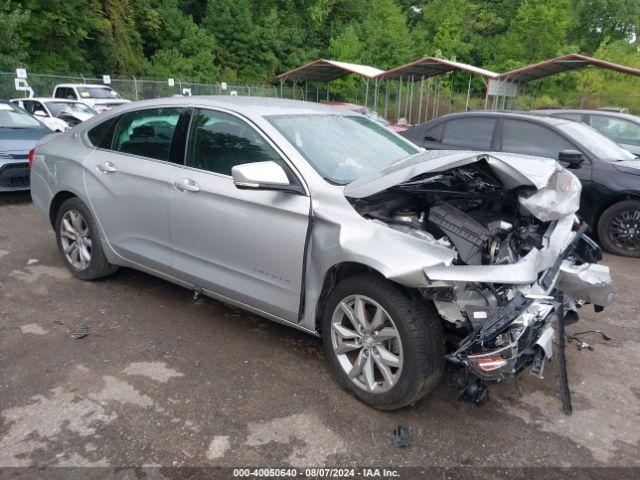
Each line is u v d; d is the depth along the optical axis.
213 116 3.84
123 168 4.27
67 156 4.75
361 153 3.73
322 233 3.16
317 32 42.91
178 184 3.86
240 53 37.34
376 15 45.47
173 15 35.38
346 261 3.01
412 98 26.30
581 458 2.78
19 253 5.68
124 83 27.95
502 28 51.69
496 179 3.13
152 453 2.72
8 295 4.58
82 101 18.62
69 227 4.89
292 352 3.76
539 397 3.32
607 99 29.08
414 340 2.83
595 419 3.12
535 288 2.89
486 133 7.43
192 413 3.04
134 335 3.94
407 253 2.80
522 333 2.65
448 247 2.99
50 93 24.64
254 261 3.51
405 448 2.81
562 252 3.23
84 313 4.28
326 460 2.71
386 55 41.81
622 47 42.09
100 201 4.46
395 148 4.06
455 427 2.99
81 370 3.45
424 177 3.15
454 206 3.44
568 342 4.08
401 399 2.95
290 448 2.79
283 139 3.46
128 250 4.38
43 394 3.18
